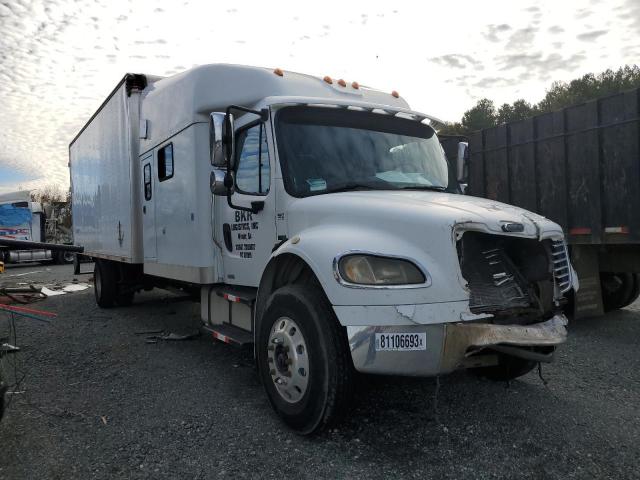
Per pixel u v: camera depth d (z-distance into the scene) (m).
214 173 4.52
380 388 4.63
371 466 3.26
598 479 3.07
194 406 4.36
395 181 4.77
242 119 5.10
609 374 4.97
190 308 9.49
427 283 3.26
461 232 3.37
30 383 5.05
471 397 4.42
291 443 3.61
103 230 9.38
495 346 3.39
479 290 3.45
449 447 3.51
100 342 6.79
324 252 3.56
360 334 3.28
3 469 3.30
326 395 3.48
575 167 6.52
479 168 7.95
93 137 9.97
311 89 5.14
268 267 4.19
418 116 5.23
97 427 3.95
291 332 3.80
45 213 25.97
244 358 5.88
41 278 16.73
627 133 5.91
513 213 3.80
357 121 4.95
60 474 3.23
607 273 7.26
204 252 5.54
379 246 3.43
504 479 3.09
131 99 7.61
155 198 6.88
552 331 3.55
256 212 4.77
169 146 6.33
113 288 9.34
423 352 3.21
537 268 3.75
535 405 4.22
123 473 3.24
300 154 4.56
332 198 4.09
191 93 5.61
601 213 6.22
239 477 3.16
